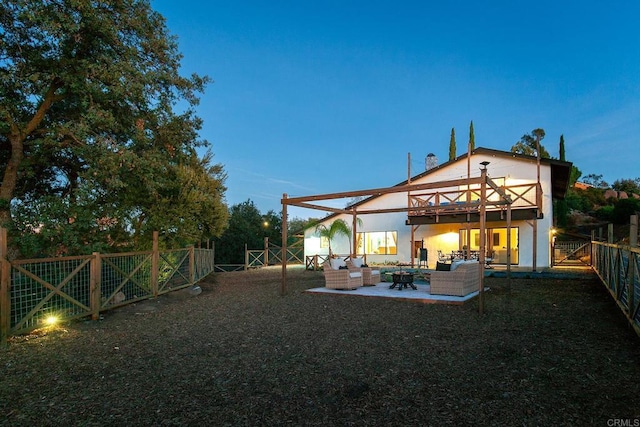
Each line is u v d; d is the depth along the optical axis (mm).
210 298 8500
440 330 5008
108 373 3551
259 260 20125
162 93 9828
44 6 7156
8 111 7828
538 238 13656
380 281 10805
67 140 8758
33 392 3098
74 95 8773
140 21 9023
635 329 4293
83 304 6074
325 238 18688
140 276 7977
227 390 3076
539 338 4484
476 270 8711
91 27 7832
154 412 2691
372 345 4348
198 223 13375
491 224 14594
